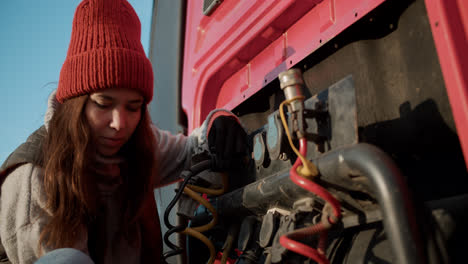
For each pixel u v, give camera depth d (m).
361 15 0.78
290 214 0.76
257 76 1.18
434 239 0.49
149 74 0.97
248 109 1.23
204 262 1.22
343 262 0.68
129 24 0.98
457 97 0.55
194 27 1.52
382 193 0.50
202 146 1.13
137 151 1.10
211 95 1.41
